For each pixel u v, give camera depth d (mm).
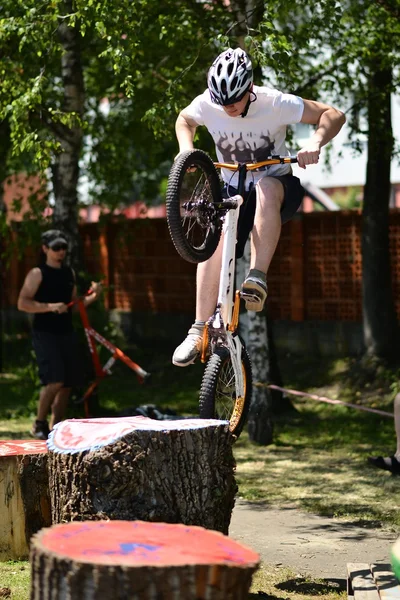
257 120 6867
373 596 5910
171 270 23734
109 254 25469
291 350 20609
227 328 6918
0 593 6512
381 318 18047
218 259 7055
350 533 8812
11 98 13258
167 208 6516
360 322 19375
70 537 4469
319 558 7953
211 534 4656
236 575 4172
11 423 15414
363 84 16188
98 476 5977
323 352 19953
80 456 6059
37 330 12469
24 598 6418
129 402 17734
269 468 12102
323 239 20125
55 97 17141
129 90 11797
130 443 6012
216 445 6270
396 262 18781
